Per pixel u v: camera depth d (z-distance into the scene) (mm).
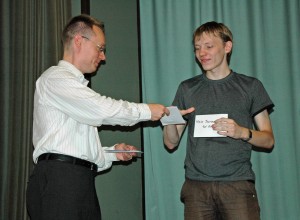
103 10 2654
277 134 2750
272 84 2779
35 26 2584
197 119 2041
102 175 2586
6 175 2557
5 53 2588
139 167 2648
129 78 2662
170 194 2742
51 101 1863
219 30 2086
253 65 2777
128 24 2693
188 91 2135
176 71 2787
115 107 1812
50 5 2553
